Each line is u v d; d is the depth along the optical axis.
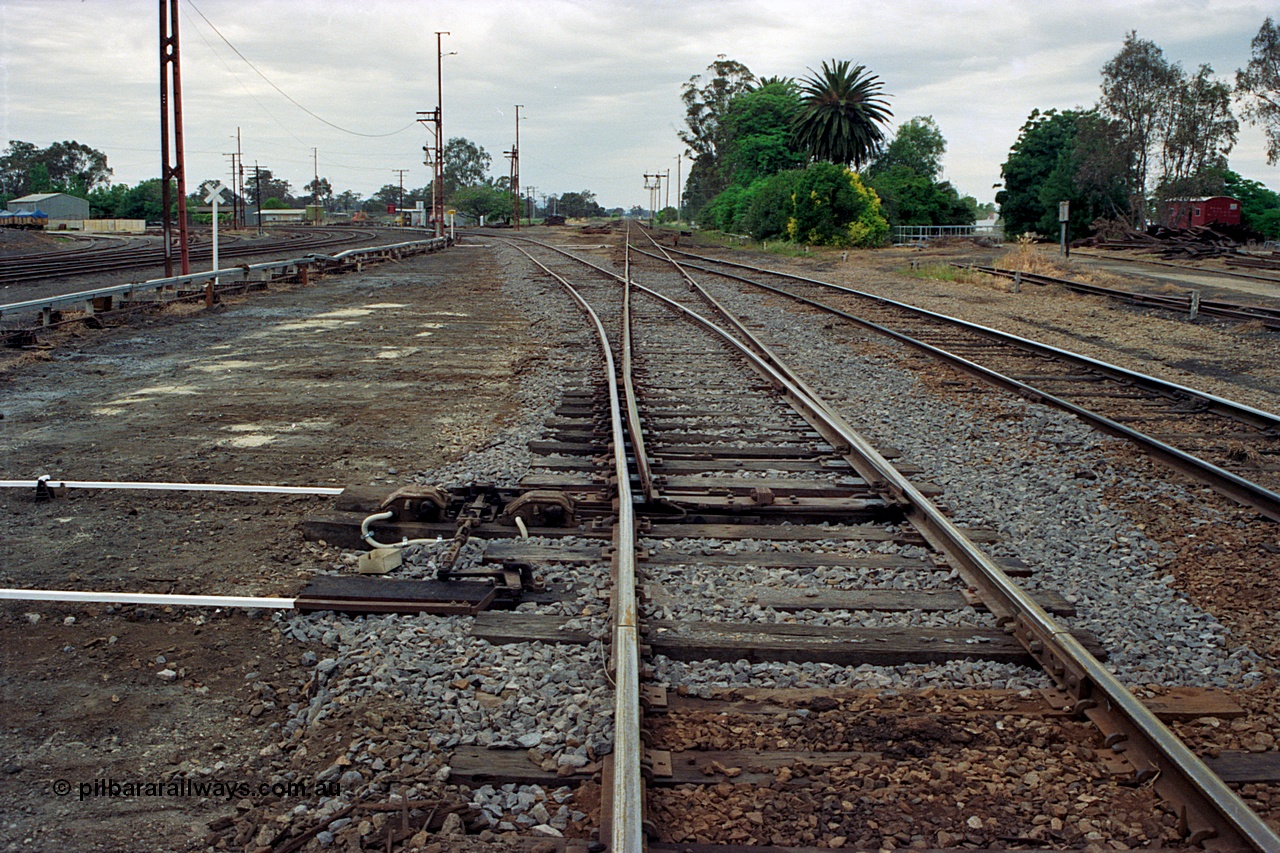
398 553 5.70
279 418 10.01
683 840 3.33
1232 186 80.25
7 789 3.62
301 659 4.66
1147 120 61.09
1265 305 23.78
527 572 5.45
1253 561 6.17
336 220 174.00
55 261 36.44
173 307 20.53
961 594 5.44
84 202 119.38
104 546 6.17
